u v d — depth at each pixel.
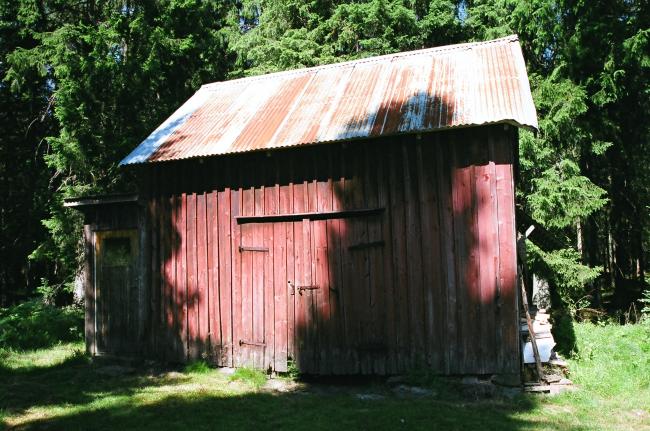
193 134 10.30
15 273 21.69
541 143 14.38
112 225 10.82
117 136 15.81
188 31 17.03
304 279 9.04
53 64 14.87
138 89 15.77
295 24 19.98
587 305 15.46
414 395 7.77
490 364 7.82
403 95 9.41
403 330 8.35
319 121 9.30
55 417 6.90
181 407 7.27
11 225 19.27
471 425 6.22
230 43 20.14
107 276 10.82
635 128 16.20
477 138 8.14
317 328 8.90
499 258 7.88
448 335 8.09
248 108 10.81
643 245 24.86
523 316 8.87
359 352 8.59
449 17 16.97
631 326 11.39
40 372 9.79
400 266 8.45
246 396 7.89
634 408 6.86
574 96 14.01
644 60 13.68
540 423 6.25
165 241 10.21
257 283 9.39
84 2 16.89
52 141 14.82
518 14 15.39
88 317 10.98
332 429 6.22
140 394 8.05
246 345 9.37
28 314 13.38
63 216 15.12
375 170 8.70
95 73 14.67
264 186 9.43
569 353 9.58
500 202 7.94
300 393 8.13
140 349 10.27
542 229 14.63
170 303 10.07
